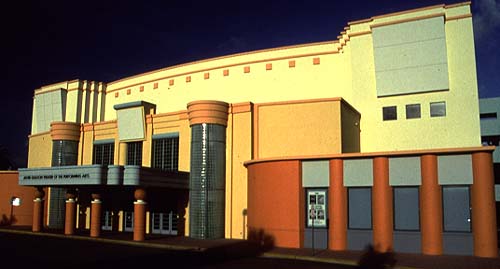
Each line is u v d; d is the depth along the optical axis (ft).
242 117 85.92
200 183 82.99
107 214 102.47
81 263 53.26
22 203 115.85
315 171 70.74
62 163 109.19
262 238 73.72
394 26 90.63
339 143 79.00
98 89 133.28
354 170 67.92
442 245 61.62
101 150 108.06
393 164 65.62
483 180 60.34
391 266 52.42
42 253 62.64
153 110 102.06
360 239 66.03
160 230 93.45
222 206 83.76
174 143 94.12
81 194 107.04
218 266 51.47
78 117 128.98
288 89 101.91
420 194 63.52
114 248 69.92
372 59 92.58
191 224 83.20
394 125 88.99
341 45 97.81
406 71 88.69
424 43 87.76
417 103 87.97
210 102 84.69
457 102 85.15
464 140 83.71
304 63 101.60
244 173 84.02
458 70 85.92
